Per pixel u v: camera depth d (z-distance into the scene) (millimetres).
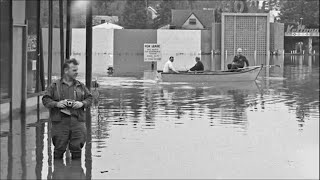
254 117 16312
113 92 24109
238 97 22469
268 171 9664
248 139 12602
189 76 30172
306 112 17688
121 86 27312
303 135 13180
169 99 21281
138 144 11836
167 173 9414
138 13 101688
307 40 103938
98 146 11570
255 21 89625
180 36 86000
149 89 25781
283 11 98750
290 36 102500
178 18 103625
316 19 102375
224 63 58625
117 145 11680
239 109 18266
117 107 18406
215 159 10500
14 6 15328
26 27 15891
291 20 101250
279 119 15938
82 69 40406
